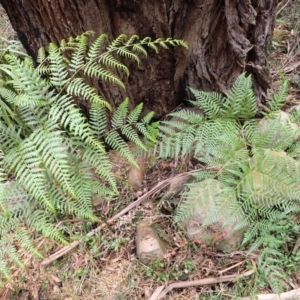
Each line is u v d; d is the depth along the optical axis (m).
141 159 1.21
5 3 0.98
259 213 0.99
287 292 0.93
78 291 1.04
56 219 1.12
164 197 1.12
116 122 1.00
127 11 0.98
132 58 1.09
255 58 1.11
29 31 1.04
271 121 1.08
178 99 1.27
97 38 1.00
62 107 0.86
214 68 1.13
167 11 0.99
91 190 0.98
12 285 1.05
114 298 1.01
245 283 0.97
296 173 0.99
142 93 1.20
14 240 1.12
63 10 0.94
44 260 1.08
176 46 1.07
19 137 0.89
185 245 1.04
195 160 1.17
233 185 1.03
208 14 1.00
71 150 0.96
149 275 1.02
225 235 1.00
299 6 1.55
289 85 1.33
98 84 1.09
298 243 0.98
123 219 1.12
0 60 1.15
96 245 1.09
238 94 1.06
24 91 0.86
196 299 0.97
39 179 0.81
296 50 1.44
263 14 1.01
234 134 1.05
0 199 0.80
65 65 0.93
